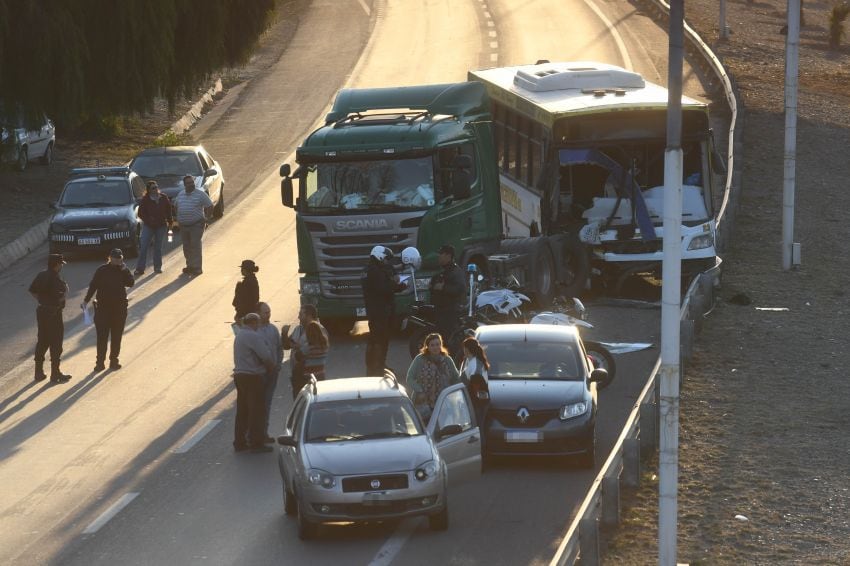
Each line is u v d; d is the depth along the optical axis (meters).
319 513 50.50
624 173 92.62
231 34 176.50
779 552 49.41
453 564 48.59
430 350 59.75
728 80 169.12
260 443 64.50
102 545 52.03
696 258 94.38
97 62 147.75
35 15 139.12
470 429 55.75
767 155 153.25
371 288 75.31
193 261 110.00
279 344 65.06
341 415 54.44
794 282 104.12
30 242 124.62
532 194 97.19
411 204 86.44
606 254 93.81
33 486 60.19
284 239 124.19
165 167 132.75
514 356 64.69
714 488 57.28
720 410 70.06
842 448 63.09
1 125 145.38
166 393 76.50
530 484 58.53
